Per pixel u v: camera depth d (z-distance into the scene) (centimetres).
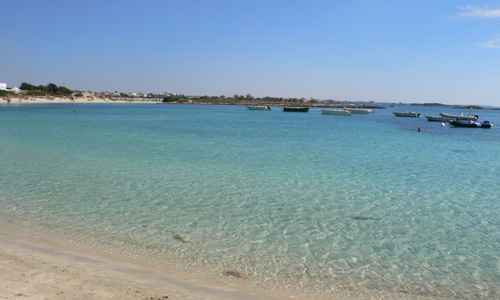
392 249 970
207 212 1257
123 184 1627
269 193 1523
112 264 807
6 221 1111
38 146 2808
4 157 2277
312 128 5391
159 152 2616
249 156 2512
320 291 735
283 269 836
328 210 1302
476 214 1278
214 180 1744
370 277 809
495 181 1816
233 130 4759
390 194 1539
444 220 1209
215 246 963
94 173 1845
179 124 5797
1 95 16600
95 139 3369
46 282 662
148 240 991
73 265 773
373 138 4006
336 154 2694
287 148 2992
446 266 874
